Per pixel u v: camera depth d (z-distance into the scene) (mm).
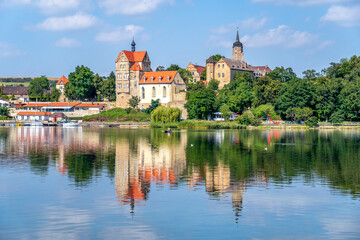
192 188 59469
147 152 97375
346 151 100562
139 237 41969
